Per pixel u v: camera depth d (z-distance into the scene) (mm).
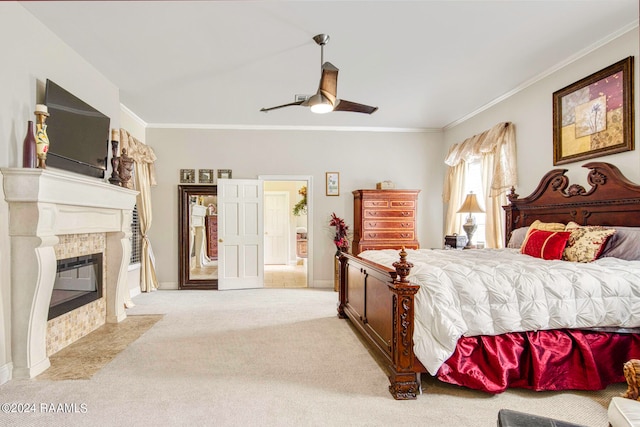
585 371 2438
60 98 3092
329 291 6102
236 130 6367
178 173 6270
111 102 4344
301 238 10031
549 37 3297
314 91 4688
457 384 2430
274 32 3197
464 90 4684
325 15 2914
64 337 3322
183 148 6277
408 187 6641
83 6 2758
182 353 3193
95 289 3902
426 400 2369
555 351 2438
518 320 2414
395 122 6262
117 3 2721
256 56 3676
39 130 2678
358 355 3162
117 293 4141
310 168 6488
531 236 3570
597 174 3350
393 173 6617
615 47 3256
